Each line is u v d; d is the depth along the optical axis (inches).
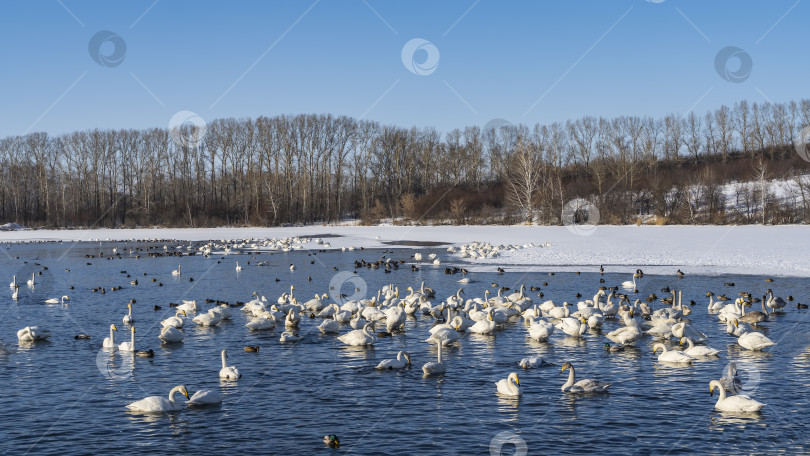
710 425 721.0
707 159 5516.7
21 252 3196.4
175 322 1226.6
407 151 5516.7
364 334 1114.1
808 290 1668.3
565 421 736.3
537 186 4608.8
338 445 672.4
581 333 1160.2
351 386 871.1
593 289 1761.8
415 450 662.5
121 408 789.2
